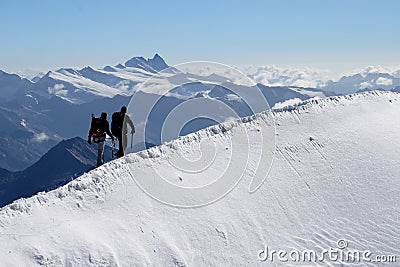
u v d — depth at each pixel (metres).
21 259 14.16
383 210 24.34
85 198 18.14
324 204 23.88
